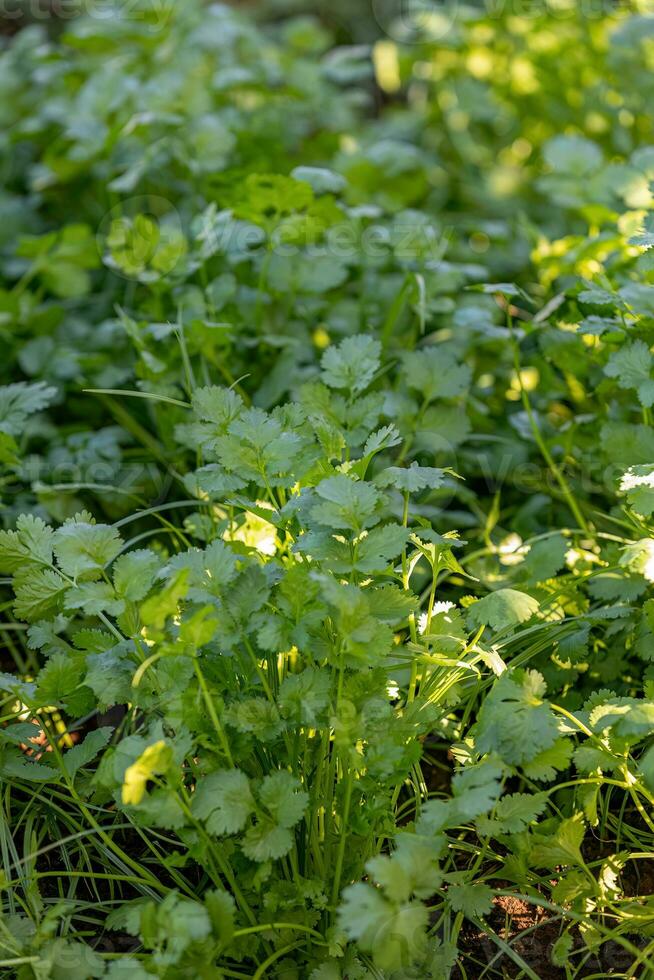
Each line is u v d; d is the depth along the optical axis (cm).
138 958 104
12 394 125
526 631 111
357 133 201
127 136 158
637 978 107
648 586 115
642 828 115
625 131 177
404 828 107
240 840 103
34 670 126
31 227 178
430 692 109
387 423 128
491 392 142
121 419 141
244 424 106
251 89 189
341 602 99
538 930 109
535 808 103
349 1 262
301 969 104
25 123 177
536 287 158
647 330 119
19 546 107
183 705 102
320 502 105
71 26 209
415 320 140
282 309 142
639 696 119
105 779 102
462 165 200
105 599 105
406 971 103
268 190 130
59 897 110
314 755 107
